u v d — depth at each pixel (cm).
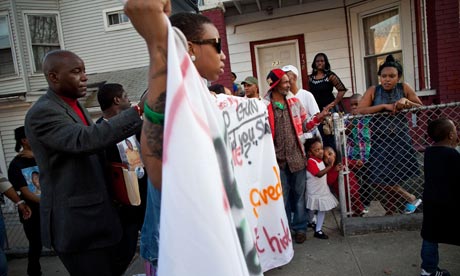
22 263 436
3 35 1159
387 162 372
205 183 78
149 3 80
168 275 77
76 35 1201
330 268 316
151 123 88
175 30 87
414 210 387
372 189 397
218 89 326
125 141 250
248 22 784
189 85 84
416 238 354
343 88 538
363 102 386
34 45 1170
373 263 317
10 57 1165
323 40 759
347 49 750
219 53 117
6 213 515
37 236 369
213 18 676
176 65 81
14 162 371
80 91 206
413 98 370
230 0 669
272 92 371
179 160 78
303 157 369
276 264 260
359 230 378
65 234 187
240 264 82
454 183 254
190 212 77
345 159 383
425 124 390
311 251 353
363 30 732
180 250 77
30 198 362
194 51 113
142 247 126
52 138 178
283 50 792
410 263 310
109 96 282
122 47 1178
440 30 578
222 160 91
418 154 390
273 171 256
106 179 222
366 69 743
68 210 187
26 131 191
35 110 184
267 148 256
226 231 79
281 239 260
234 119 230
